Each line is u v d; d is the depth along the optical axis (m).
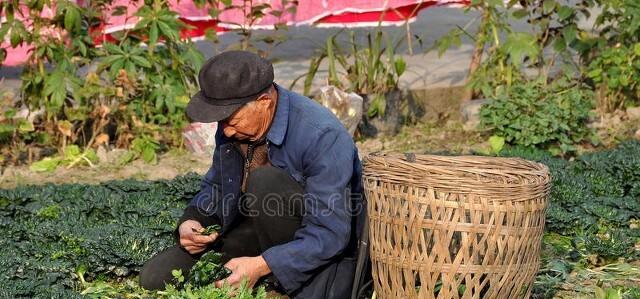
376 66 7.82
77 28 7.06
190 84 8.14
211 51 9.72
